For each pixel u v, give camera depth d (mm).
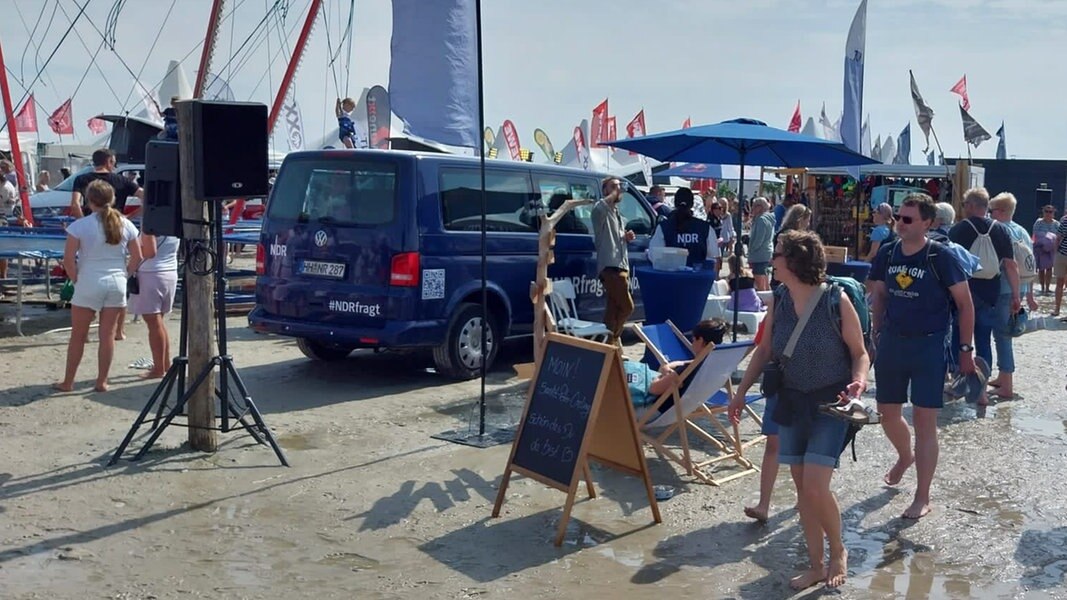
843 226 23797
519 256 9875
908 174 22438
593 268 10828
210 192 6547
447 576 5016
